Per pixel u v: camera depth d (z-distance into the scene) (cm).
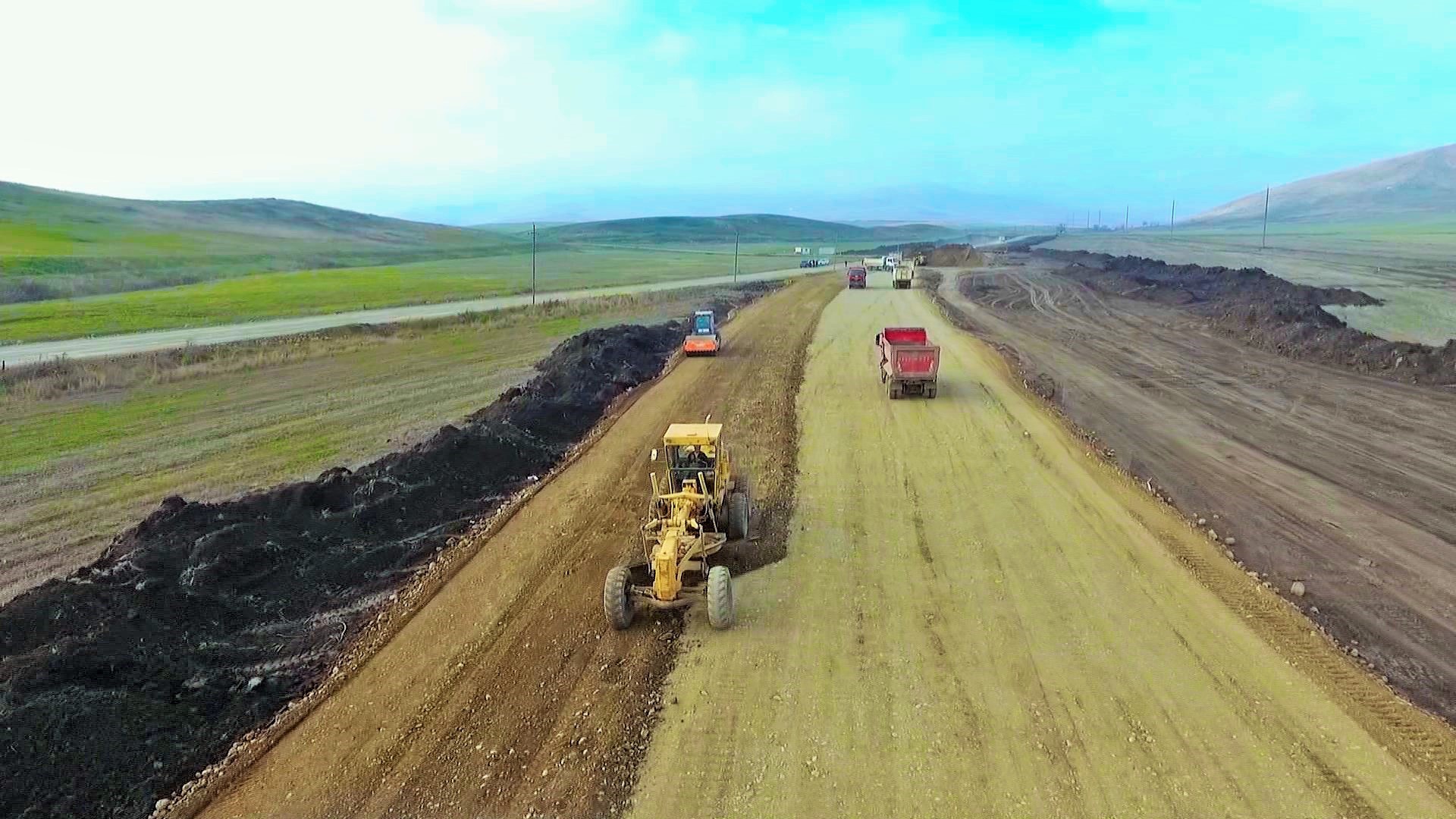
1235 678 1073
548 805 867
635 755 943
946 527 1606
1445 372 2792
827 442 2233
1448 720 1008
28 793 840
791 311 5700
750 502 1656
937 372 2955
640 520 1652
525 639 1206
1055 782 881
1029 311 5344
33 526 1711
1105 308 5422
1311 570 1432
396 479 1767
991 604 1286
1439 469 1948
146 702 998
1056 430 2311
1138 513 1667
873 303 6100
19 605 1131
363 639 1217
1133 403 2683
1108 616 1242
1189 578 1370
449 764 934
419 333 4659
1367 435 2247
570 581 1392
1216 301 5097
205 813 866
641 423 2483
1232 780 881
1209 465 2019
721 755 938
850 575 1401
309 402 2909
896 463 2027
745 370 3375
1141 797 857
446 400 2936
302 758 949
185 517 1501
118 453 2252
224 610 1234
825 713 1012
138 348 3919
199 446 2323
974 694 1045
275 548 1405
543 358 3869
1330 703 1020
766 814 845
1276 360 3347
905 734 967
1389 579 1395
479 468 1958
